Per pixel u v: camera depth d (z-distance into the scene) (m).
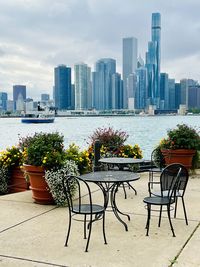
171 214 5.91
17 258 4.17
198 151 9.71
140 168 10.25
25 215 5.90
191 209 6.21
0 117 148.12
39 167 6.36
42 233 5.02
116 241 4.69
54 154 6.35
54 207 6.39
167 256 4.19
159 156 9.88
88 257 4.18
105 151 10.00
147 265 3.95
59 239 4.78
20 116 149.50
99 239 4.76
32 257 4.20
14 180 8.27
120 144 10.55
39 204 6.60
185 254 4.25
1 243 4.65
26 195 7.34
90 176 5.52
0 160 8.16
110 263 4.01
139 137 36.00
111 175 5.61
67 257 4.19
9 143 29.45
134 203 6.71
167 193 5.40
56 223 5.46
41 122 88.62
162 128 53.97
